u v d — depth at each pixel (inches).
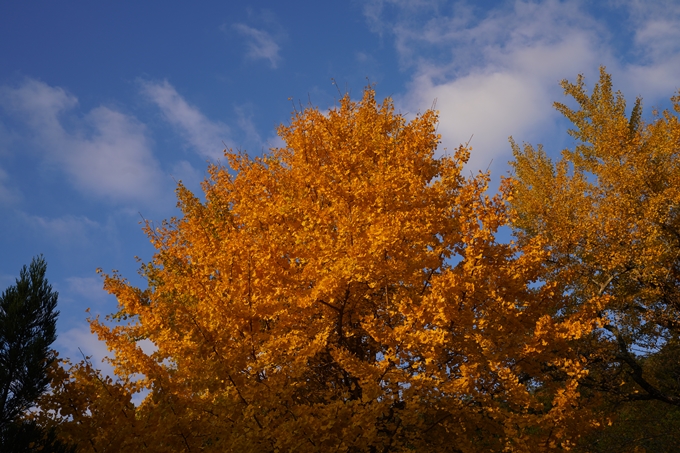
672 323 406.3
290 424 191.8
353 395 257.1
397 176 274.1
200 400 207.6
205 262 251.4
